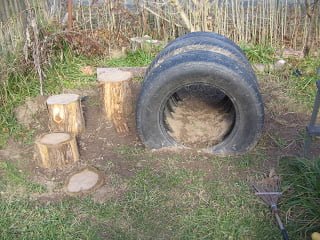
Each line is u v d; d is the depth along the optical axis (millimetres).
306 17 3160
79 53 3217
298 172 2014
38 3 3139
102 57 3242
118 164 2150
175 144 2227
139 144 2305
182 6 3355
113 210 1862
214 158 2172
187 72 2066
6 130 2430
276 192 1912
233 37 3332
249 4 3242
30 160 2203
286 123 2488
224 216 1821
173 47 2283
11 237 1739
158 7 3338
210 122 2410
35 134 2422
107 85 2363
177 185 2000
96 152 2248
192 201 1907
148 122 2172
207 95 2650
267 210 1842
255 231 1748
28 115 2580
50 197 1954
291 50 3230
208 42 2260
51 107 2285
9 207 1886
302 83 2885
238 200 1900
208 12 3275
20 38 2920
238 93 2066
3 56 2766
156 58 2334
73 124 2338
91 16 3391
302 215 1806
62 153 2105
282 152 2219
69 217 1831
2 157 2227
